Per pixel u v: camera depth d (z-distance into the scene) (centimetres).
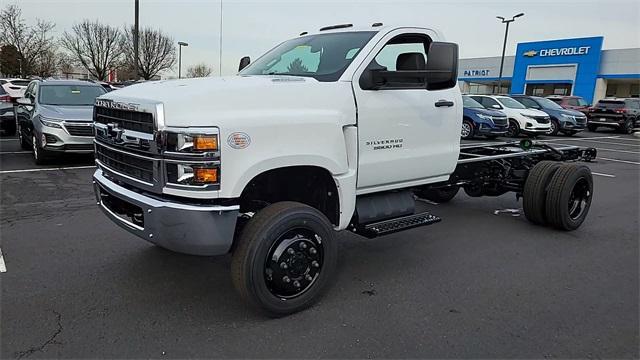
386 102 409
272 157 334
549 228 621
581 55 4244
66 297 384
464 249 527
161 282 415
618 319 370
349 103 383
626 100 2534
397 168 427
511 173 636
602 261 498
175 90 333
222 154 312
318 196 406
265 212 345
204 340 326
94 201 683
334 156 371
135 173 345
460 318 365
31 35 4338
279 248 346
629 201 805
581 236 588
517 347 327
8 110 1323
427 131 448
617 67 4056
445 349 322
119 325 342
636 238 584
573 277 453
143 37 5431
